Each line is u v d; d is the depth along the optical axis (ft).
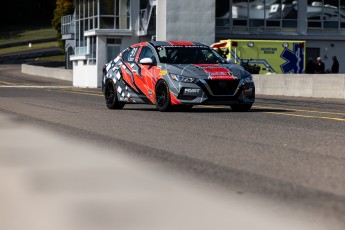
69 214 27.04
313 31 273.33
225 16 268.62
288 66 206.49
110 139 54.65
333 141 53.31
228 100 84.74
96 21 265.75
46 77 346.95
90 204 29.01
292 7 271.69
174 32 252.83
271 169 38.34
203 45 91.97
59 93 168.04
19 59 527.40
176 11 252.62
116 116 79.77
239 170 37.96
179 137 55.93
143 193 31.37
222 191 31.45
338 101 132.87
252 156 44.01
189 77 84.07
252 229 24.04
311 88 154.81
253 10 270.26
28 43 593.42
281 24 272.10
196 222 25.26
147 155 44.73
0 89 200.75
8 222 25.88
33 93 165.58
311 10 272.92
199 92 83.66
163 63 87.56
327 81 149.18
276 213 26.61
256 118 77.25
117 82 94.07
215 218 25.94
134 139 54.49
